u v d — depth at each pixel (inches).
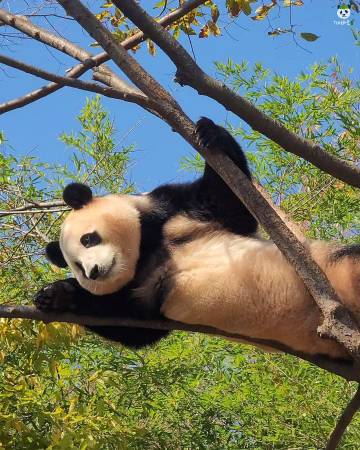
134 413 441.4
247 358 459.5
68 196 260.2
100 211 252.2
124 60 203.2
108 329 258.4
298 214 463.5
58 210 274.5
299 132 448.5
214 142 206.7
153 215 253.8
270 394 441.7
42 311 237.8
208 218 251.6
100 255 241.9
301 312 228.8
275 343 236.5
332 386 438.9
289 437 436.5
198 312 238.7
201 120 212.7
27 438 335.0
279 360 450.6
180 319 241.9
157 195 259.0
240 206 249.1
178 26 305.3
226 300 234.2
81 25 205.2
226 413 458.9
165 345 457.7
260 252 235.3
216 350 447.2
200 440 440.8
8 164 410.0
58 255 269.4
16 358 361.7
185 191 256.5
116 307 242.8
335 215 465.7
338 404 434.3
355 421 424.2
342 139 436.8
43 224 393.7
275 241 192.4
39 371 357.4
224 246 242.4
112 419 340.8
